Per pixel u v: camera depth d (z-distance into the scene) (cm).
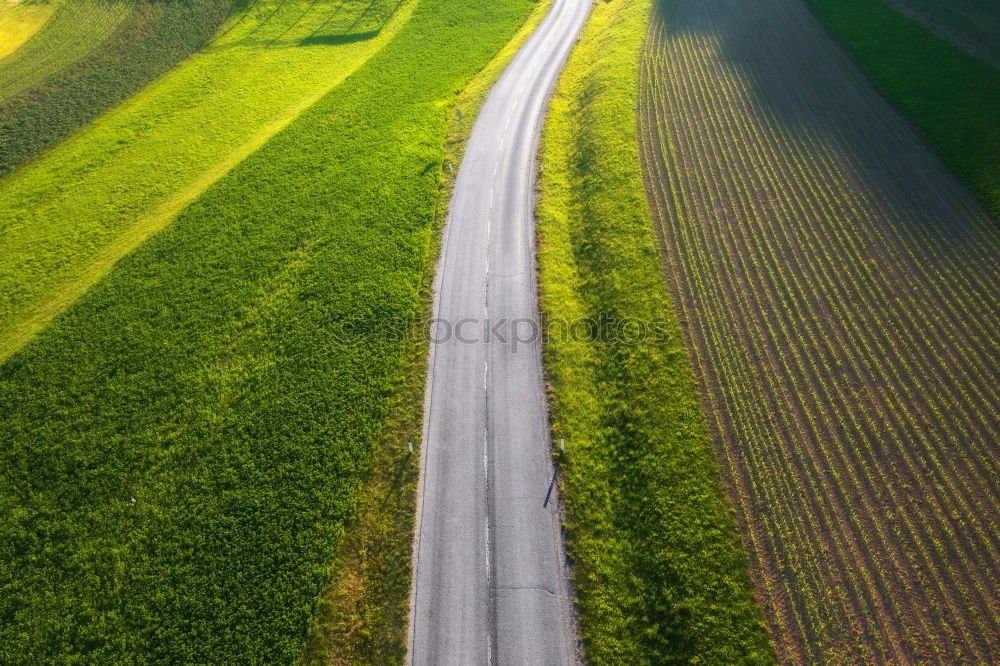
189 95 6003
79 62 6259
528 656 2219
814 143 4516
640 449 2766
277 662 2245
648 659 2188
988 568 2316
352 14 7706
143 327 3609
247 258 4062
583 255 3938
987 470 2611
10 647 2331
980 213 3778
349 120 5462
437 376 3228
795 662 2114
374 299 3688
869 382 2972
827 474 2625
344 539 2597
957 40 5409
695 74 5597
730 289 3494
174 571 2500
